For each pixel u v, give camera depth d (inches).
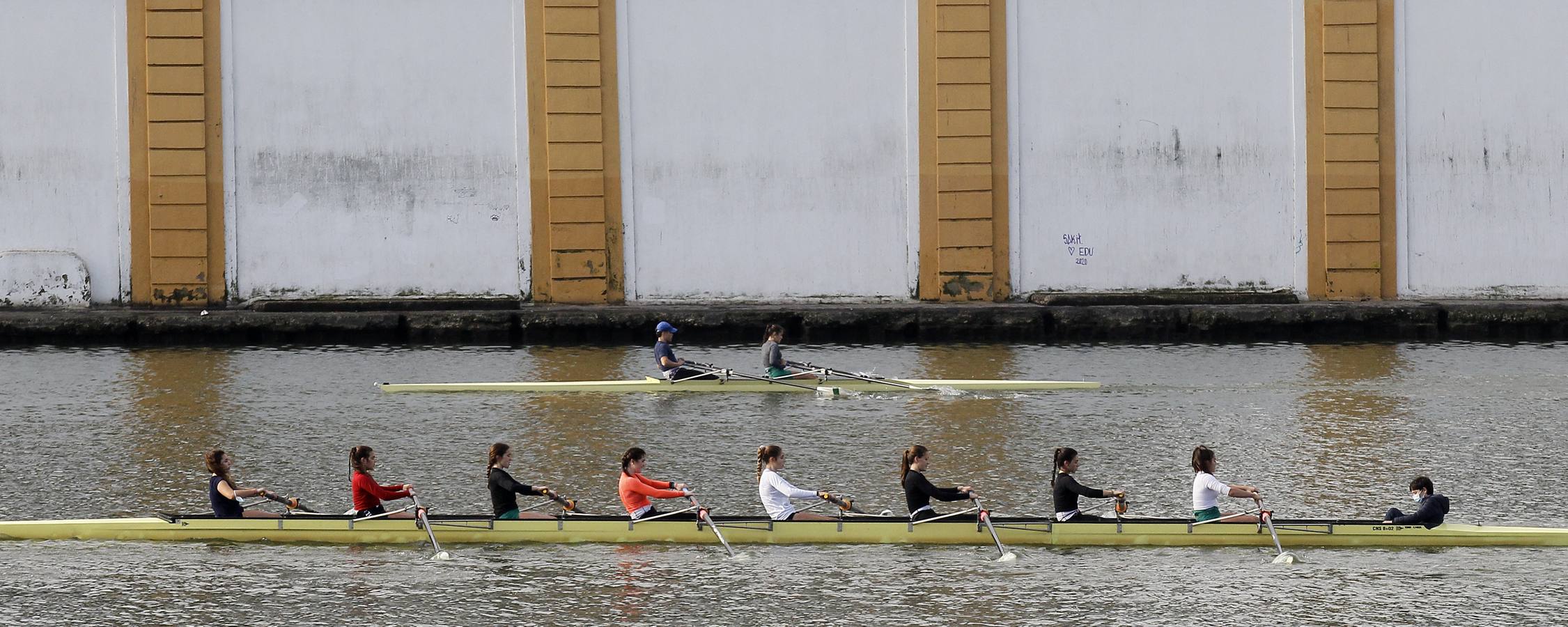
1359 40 5201.8
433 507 2783.0
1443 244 5231.3
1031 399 3816.4
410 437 3371.1
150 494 2854.3
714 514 2657.5
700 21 5182.1
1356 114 5216.5
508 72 5157.5
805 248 5241.1
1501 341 4896.7
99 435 3358.8
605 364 4411.9
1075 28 5187.0
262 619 2196.1
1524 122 5231.3
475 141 5172.2
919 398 3850.9
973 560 2469.2
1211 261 5231.3
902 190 5226.4
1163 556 2493.8
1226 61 5211.6
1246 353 4655.5
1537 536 2544.3
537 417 3599.9
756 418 3585.1
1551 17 5206.7
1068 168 5226.4
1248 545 2541.8
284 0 5088.6
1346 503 2785.4
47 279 5054.1
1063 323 4985.2
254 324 4854.8
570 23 5142.7
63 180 5078.7
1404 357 4520.2
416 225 5177.2
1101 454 3193.9
